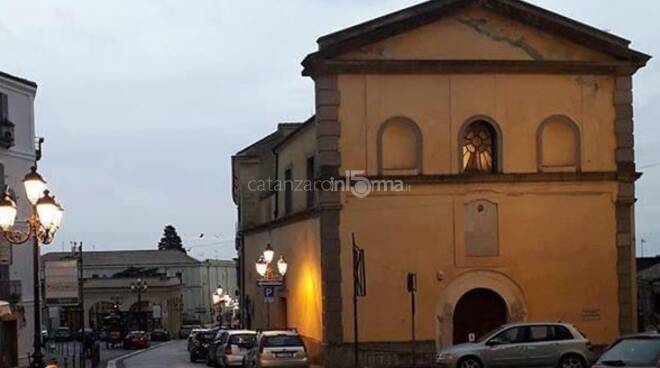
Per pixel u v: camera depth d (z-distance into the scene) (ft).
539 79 102.37
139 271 321.73
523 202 101.09
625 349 51.88
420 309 98.99
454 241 99.81
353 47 99.09
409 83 100.32
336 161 98.58
